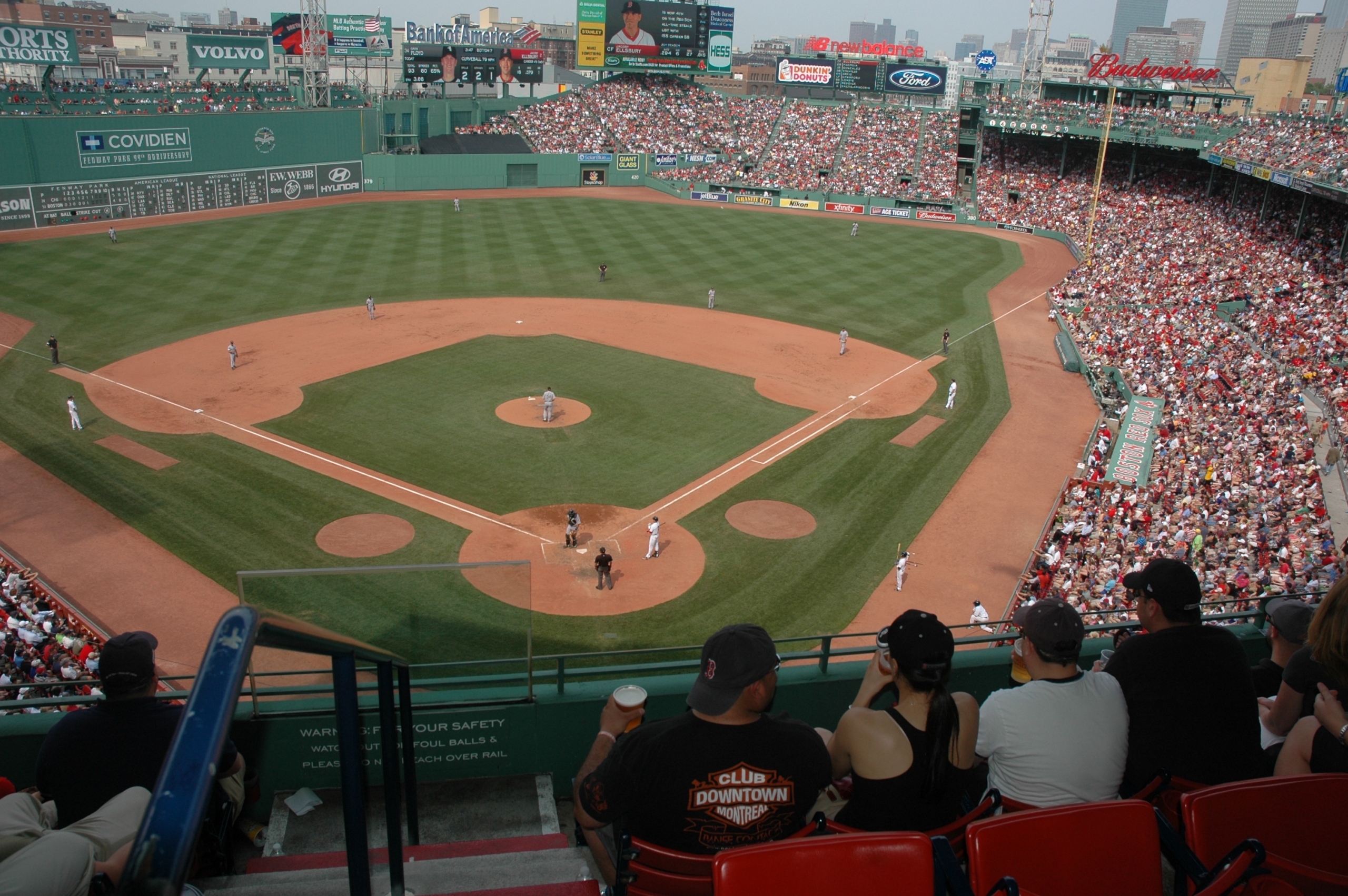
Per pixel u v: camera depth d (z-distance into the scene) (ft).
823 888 10.53
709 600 83.87
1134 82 288.51
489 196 288.71
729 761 13.44
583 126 322.55
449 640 22.80
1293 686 18.79
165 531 90.89
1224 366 136.98
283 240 220.02
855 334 168.04
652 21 330.34
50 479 100.99
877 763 14.26
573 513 89.51
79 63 222.48
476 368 140.97
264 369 137.28
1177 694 17.03
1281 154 204.23
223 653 6.79
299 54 280.10
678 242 237.04
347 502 97.91
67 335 148.66
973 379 147.33
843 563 91.15
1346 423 108.78
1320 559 77.56
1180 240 220.64
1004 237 262.67
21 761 22.44
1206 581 78.43
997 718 15.94
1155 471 110.01
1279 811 12.73
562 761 25.18
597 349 153.07
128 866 5.37
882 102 351.87
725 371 145.28
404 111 299.58
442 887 17.13
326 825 22.90
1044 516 102.32
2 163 207.72
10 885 8.52
